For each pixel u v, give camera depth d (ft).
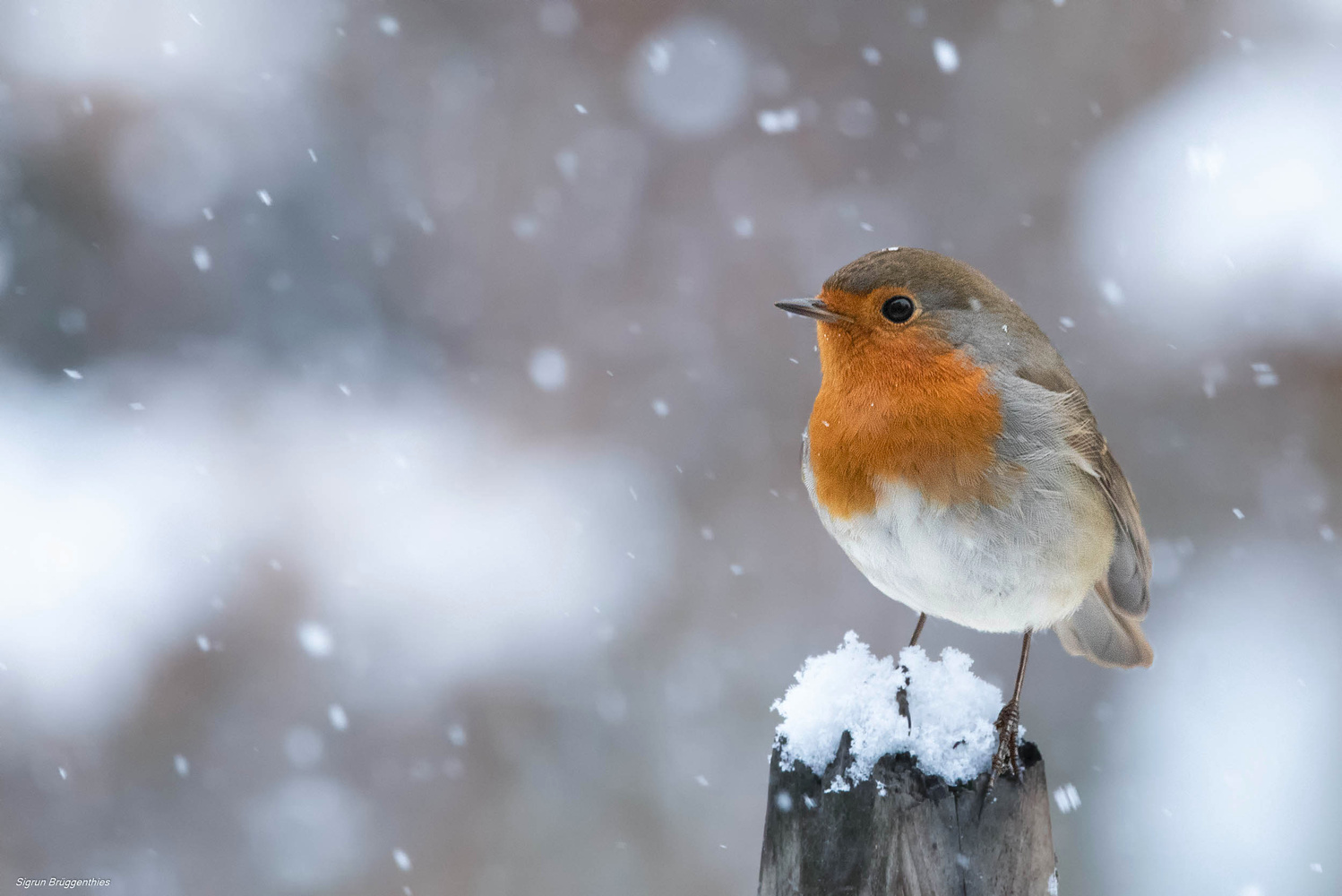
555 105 52.29
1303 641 38.27
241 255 51.37
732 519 43.68
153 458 45.16
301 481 44.83
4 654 37.99
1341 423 41.14
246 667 39.01
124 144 50.78
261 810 35.81
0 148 49.78
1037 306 44.80
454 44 54.03
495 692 38.55
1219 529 41.14
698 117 51.19
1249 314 41.27
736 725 38.52
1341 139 40.91
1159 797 35.40
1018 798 12.87
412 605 40.91
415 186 52.11
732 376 46.96
